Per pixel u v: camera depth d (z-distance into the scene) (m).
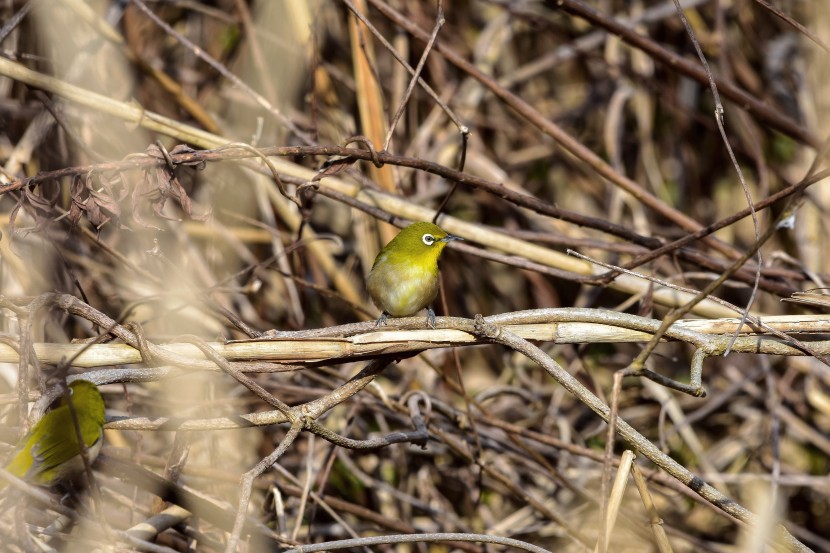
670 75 15.03
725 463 12.79
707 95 14.95
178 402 9.74
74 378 6.93
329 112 11.91
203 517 7.79
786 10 14.60
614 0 15.63
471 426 10.25
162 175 7.32
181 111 12.64
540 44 15.95
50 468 6.41
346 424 10.35
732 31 15.30
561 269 10.12
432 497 11.82
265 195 12.03
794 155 14.31
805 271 9.79
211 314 10.87
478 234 10.05
